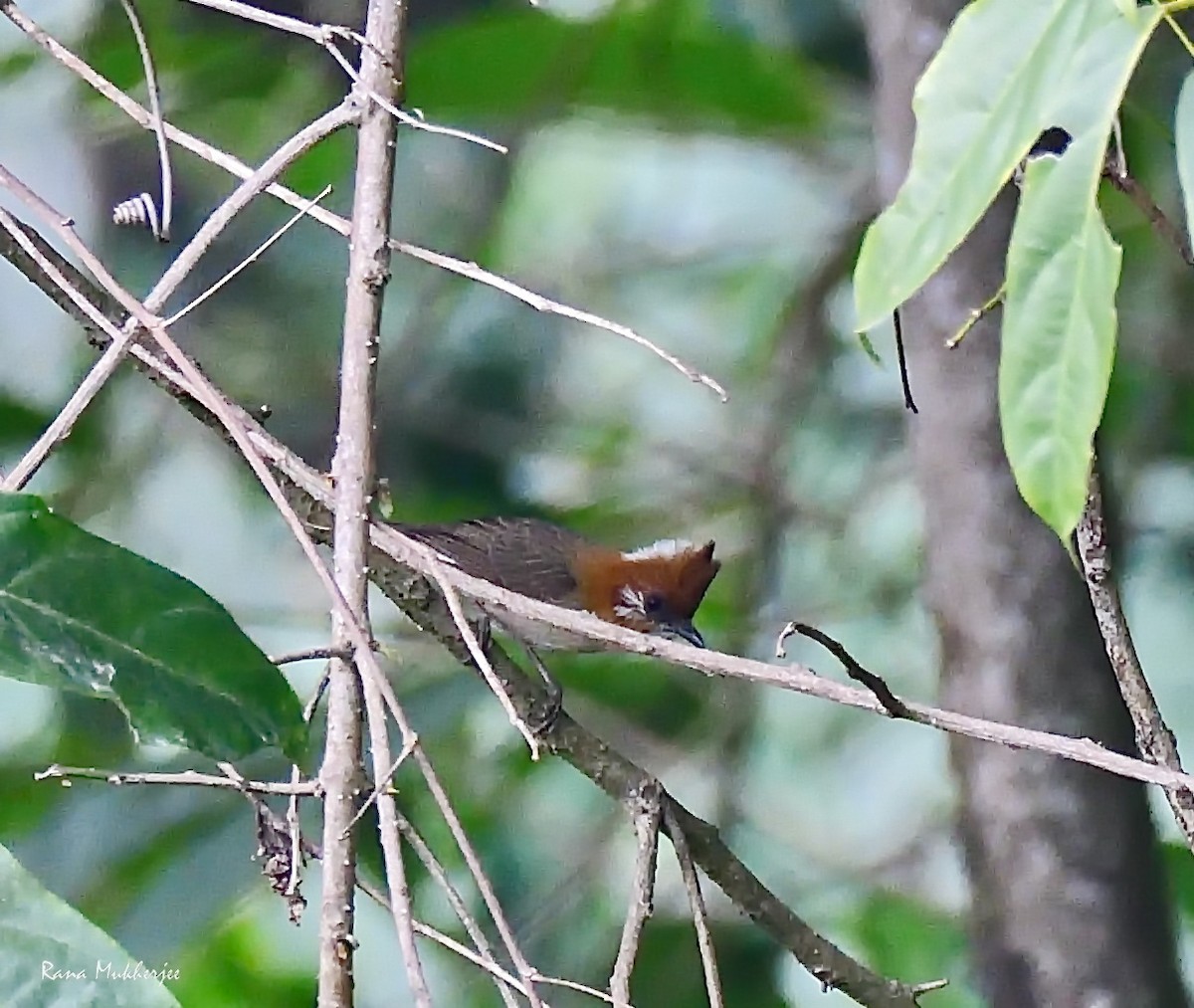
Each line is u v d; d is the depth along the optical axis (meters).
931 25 6.99
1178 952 7.41
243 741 3.95
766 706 11.70
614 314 12.22
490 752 9.92
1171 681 11.68
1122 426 10.16
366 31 4.89
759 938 9.38
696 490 11.78
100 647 3.93
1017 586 7.12
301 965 10.11
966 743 7.29
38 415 9.62
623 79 9.88
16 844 8.38
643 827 6.11
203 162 10.30
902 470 11.41
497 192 11.52
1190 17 7.02
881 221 3.85
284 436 10.55
